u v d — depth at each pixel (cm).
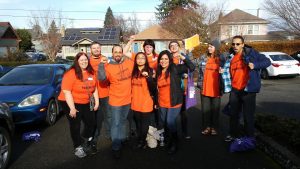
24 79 808
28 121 689
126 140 616
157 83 539
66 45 5003
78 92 524
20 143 621
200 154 534
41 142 624
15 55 3244
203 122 652
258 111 848
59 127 740
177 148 548
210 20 3353
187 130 686
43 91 739
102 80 518
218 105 635
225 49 2673
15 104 681
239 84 554
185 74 570
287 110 859
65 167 491
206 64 638
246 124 553
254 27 4228
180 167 479
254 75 536
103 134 675
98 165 496
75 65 518
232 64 569
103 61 524
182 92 553
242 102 571
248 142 535
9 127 525
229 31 3694
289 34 3133
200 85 672
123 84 526
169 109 534
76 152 532
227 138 598
